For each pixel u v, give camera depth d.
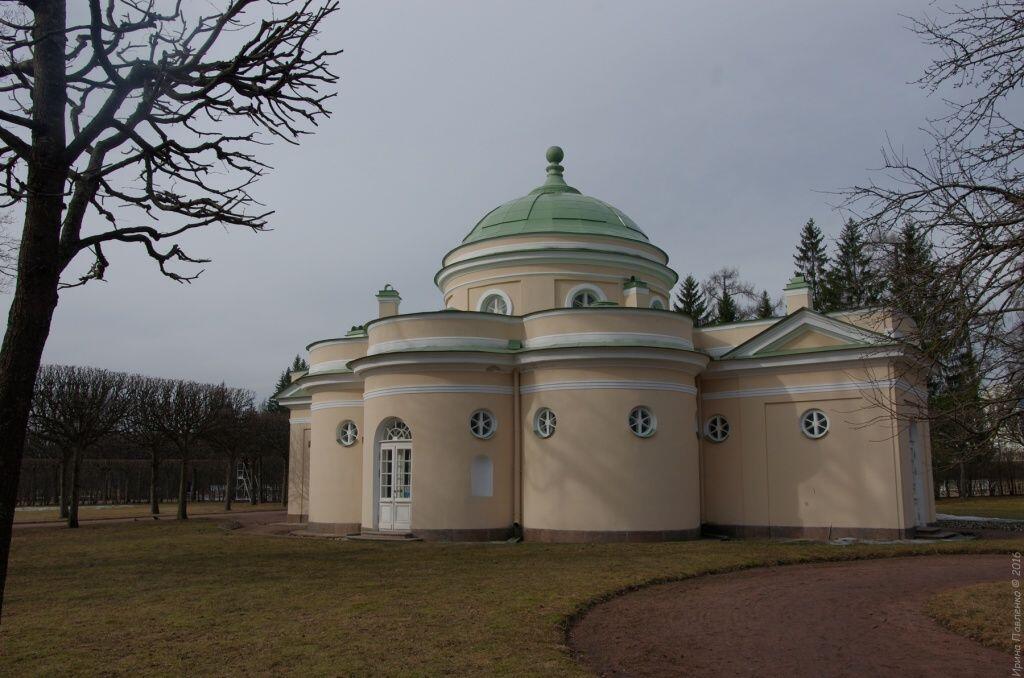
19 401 6.52
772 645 10.92
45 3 6.95
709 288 63.00
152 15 7.55
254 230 7.93
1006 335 8.24
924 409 9.62
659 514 23.08
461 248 29.72
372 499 25.23
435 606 12.89
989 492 56.91
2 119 6.59
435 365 24.20
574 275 27.91
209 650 10.20
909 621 12.29
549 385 23.89
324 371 29.42
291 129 8.00
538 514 23.70
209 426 41.53
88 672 9.27
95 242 7.18
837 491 23.89
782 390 25.14
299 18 7.51
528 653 9.98
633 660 10.17
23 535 29.08
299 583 15.49
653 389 23.61
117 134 7.56
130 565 18.91
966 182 8.42
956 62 8.41
